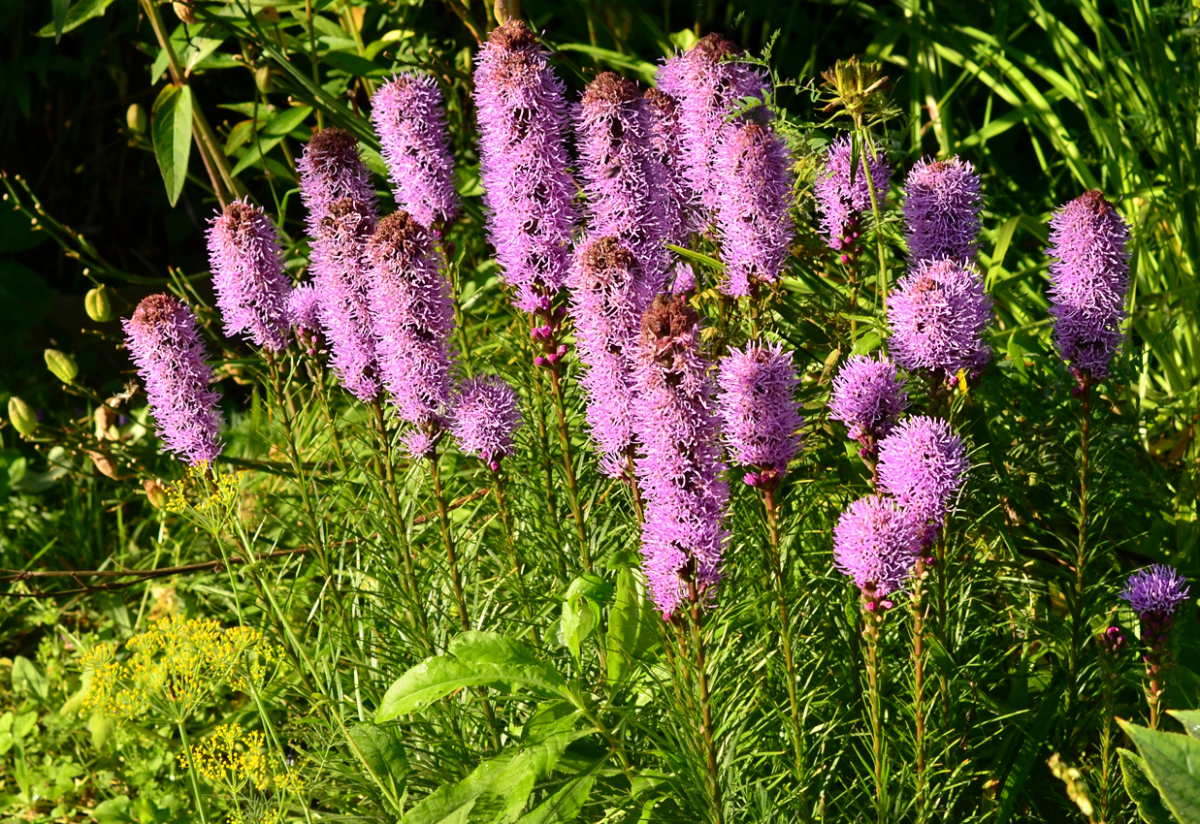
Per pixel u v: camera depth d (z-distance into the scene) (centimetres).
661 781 252
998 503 314
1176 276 438
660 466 217
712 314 320
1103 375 282
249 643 305
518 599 318
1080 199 273
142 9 539
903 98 539
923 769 242
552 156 263
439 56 482
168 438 297
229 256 299
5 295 621
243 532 297
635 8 508
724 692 255
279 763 318
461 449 292
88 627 456
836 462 321
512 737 294
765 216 281
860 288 343
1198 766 219
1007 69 492
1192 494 361
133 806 339
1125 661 287
